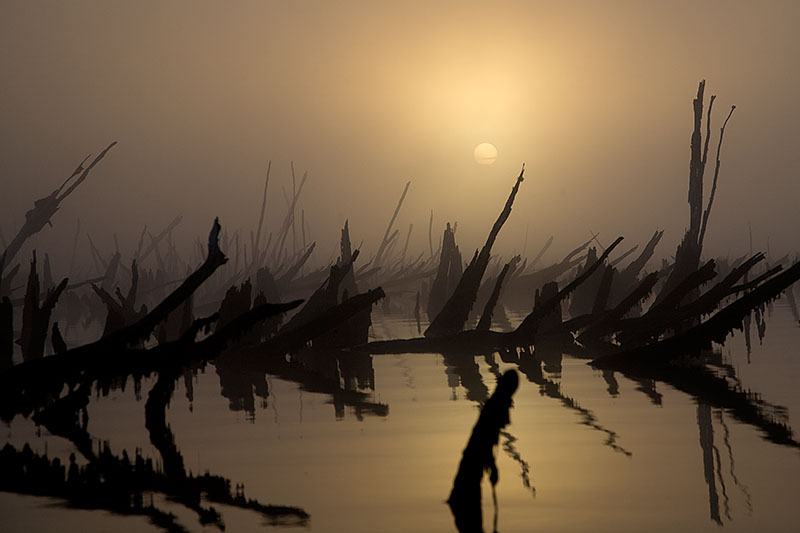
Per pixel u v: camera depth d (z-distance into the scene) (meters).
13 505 16.64
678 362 35.34
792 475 17.59
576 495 16.52
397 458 19.62
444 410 25.45
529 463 18.97
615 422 23.27
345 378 32.75
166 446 21.52
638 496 16.39
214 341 22.05
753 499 16.08
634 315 56.97
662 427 22.47
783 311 61.16
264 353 38.47
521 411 25.05
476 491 15.30
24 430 23.81
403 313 72.12
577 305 63.12
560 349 41.56
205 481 18.09
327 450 20.59
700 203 48.28
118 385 31.61
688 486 17.00
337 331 42.72
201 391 30.22
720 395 27.25
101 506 16.47
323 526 14.98
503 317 62.28
